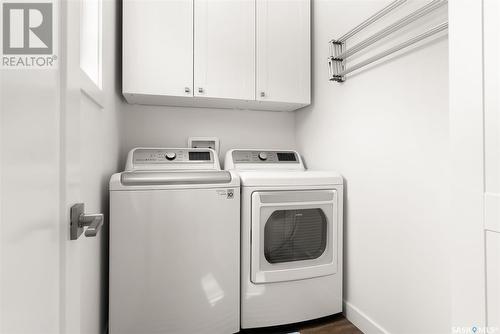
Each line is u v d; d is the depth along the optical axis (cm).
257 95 194
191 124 218
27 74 40
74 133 59
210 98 188
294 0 203
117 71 177
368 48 156
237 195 153
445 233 115
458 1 76
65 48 54
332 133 188
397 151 137
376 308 150
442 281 116
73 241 59
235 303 152
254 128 232
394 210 139
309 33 206
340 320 171
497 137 67
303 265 163
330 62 175
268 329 162
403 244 134
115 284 134
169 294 141
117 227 135
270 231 160
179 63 179
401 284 135
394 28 133
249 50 193
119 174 139
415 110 127
